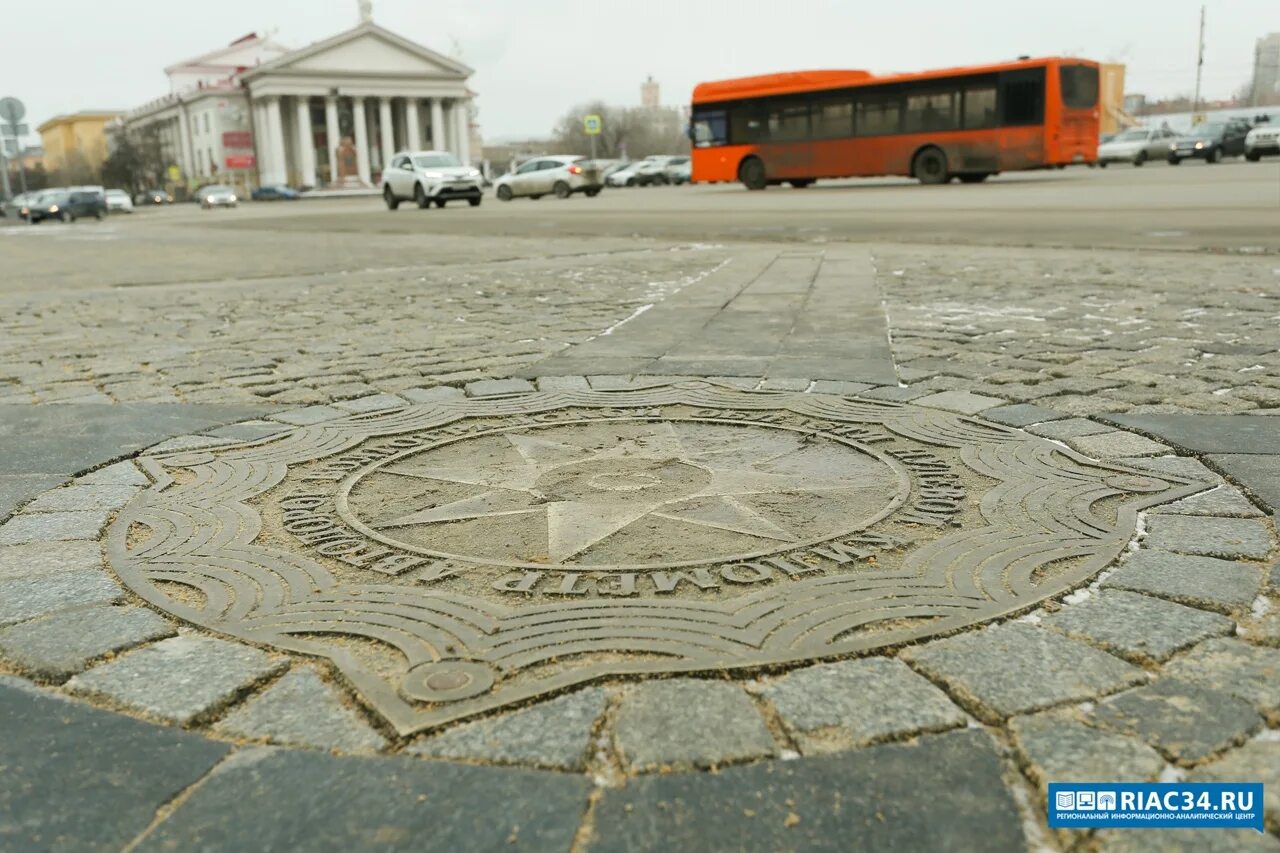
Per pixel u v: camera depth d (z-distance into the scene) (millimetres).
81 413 4957
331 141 92500
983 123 27844
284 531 3219
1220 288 8570
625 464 3908
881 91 29734
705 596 2643
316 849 1686
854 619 2467
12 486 3736
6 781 1882
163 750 1975
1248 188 23188
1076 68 27203
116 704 2154
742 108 33031
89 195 45531
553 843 1689
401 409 4898
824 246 14367
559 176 40625
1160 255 11398
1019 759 1897
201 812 1784
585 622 2488
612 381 5438
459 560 2924
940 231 15906
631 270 11734
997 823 1719
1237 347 5953
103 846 1705
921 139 29031
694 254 13711
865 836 1692
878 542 2992
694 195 34781
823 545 2984
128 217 48625
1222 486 3443
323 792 1832
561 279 11008
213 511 3414
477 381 5547
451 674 2229
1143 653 2266
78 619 2562
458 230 21812
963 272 10430
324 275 12531
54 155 144125
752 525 3184
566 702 2111
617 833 1711
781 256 12898
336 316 8594
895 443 4105
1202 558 2807
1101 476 3582
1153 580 2666
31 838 1726
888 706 2076
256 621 2535
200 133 101562
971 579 2699
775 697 2121
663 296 9180
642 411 4750
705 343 6570
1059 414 4477
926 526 3133
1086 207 19250
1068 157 27312
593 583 2742
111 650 2395
